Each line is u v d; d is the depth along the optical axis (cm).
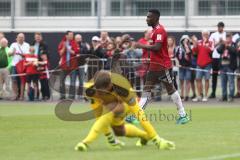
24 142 2998
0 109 4916
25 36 7669
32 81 5828
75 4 7931
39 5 7925
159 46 3591
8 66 5928
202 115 4356
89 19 7812
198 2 7625
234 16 7581
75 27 7838
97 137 2894
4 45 5922
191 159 2459
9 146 2862
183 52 5703
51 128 3572
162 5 7800
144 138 2791
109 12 7800
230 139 3081
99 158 2489
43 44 5891
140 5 7812
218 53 5675
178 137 3158
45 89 5834
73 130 3472
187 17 7612
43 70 5834
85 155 2572
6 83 5959
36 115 4366
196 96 6028
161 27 3622
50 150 2728
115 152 2653
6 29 7700
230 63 5606
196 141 3008
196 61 5716
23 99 5909
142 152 2650
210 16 7606
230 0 7575
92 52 5503
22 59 5869
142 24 7775
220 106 5125
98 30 7694
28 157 2541
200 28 7575
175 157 2509
